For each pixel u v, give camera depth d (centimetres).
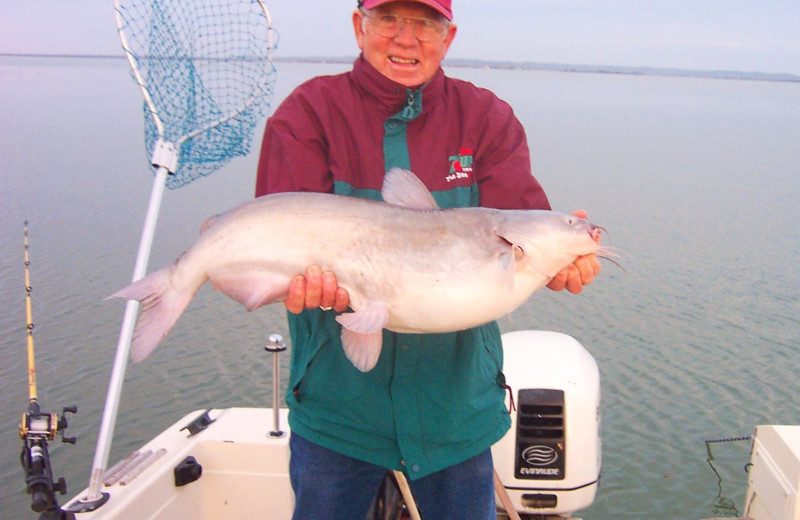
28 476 277
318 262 242
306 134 265
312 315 272
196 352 1077
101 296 1208
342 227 243
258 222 244
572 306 1234
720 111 7831
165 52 356
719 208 1998
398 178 253
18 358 1029
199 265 246
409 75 262
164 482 358
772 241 1662
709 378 995
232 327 1159
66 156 2516
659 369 1020
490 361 282
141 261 324
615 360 1043
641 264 1456
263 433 399
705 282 1364
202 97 365
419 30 256
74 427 900
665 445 856
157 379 1003
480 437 278
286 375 1010
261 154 276
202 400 952
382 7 254
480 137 278
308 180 263
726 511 749
